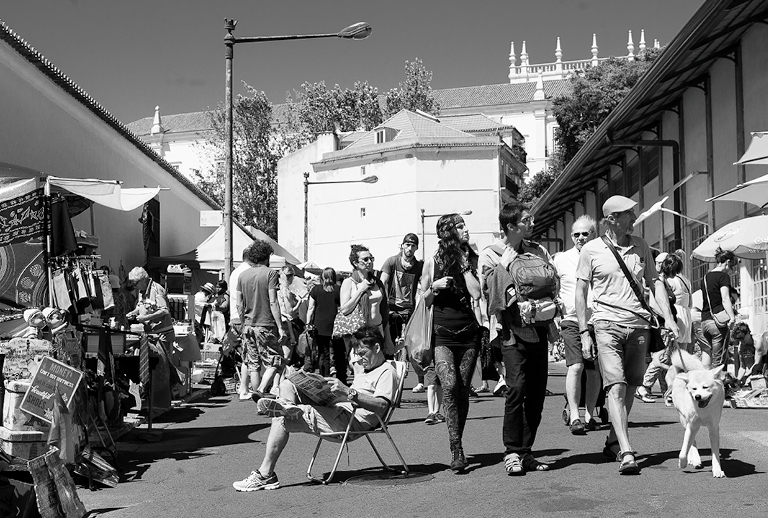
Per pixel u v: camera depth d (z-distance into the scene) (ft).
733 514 17.72
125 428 29.53
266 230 234.17
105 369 28.14
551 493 20.44
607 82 144.05
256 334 38.88
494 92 363.35
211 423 36.63
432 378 33.45
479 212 213.66
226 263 67.05
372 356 24.14
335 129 246.68
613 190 102.99
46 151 60.29
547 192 110.83
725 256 44.21
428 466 24.86
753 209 57.00
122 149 78.07
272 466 22.95
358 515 19.36
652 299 23.65
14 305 31.45
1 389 22.88
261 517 19.70
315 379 23.08
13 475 21.30
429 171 213.25
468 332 24.21
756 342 45.96
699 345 45.65
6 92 53.36
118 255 77.41
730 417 33.96
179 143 355.97
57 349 23.47
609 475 22.21
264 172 237.25
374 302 35.91
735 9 51.93
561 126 150.92
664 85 66.54
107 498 22.38
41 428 22.11
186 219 106.83
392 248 216.13
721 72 64.54
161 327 39.65
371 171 219.41
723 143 64.34
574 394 29.94
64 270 34.30
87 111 67.00
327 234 226.38
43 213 31.53
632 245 23.70
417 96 260.62
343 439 23.25
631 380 23.39
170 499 22.04
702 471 22.24
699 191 69.77
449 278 23.89
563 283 30.42
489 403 40.75
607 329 23.04
